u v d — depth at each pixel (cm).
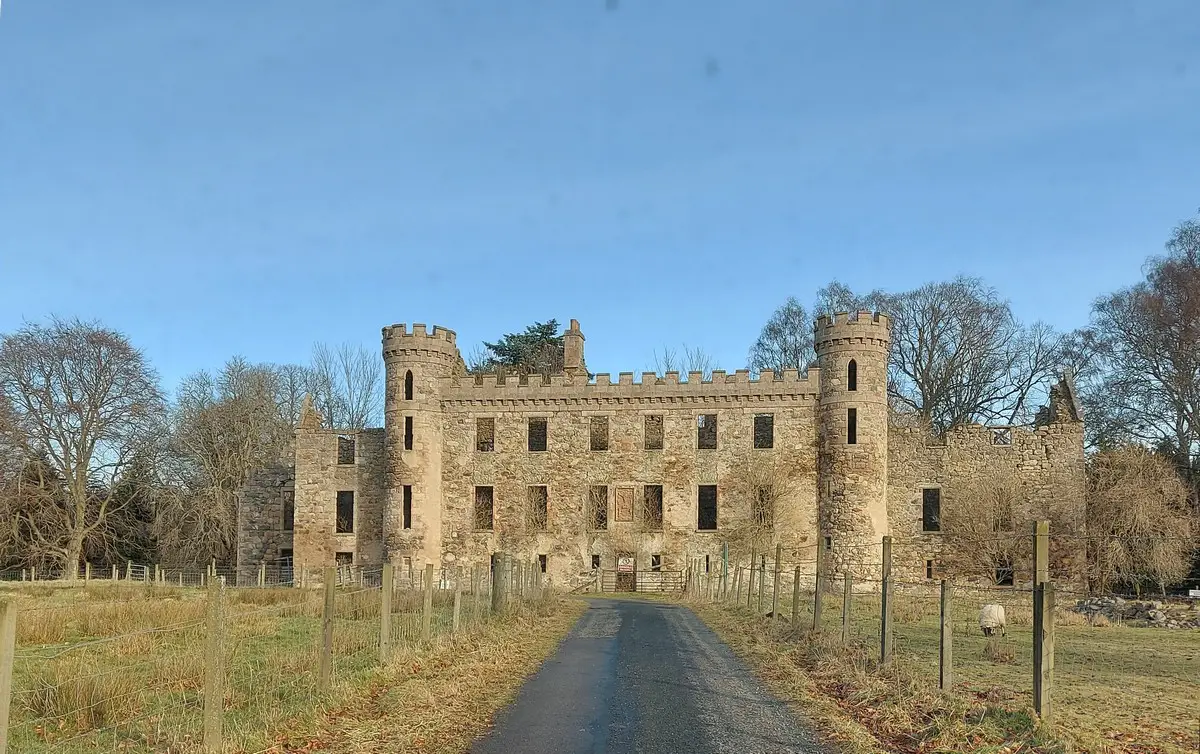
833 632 2105
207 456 6900
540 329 8412
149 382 6150
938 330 6650
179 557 6519
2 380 5666
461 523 5522
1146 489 4328
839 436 5119
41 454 5812
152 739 1152
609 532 5397
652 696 1547
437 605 2798
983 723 1234
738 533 5259
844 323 5169
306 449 5862
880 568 4991
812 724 1334
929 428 6091
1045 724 1191
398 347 5569
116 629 2141
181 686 1401
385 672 1582
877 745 1202
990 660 1886
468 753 1163
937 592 4744
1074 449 5038
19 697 1308
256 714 1263
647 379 5466
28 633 1975
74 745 1110
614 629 2659
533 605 3133
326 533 5775
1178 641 2361
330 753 1137
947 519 5150
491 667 1784
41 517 5841
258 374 7356
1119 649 2155
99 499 6303
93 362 5906
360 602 2823
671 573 5309
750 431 5344
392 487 5488
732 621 2802
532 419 5572
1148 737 1202
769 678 1736
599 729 1298
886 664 1666
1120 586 4375
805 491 5241
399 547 5428
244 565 6050
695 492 5350
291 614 2567
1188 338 4972
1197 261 5091
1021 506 5041
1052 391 5203
